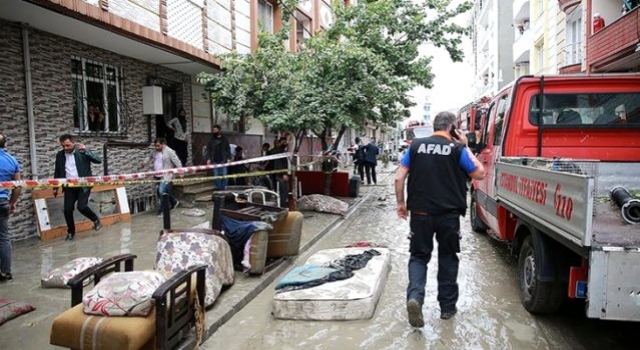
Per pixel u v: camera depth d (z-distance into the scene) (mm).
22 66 7695
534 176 4238
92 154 7707
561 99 5891
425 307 4934
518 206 4801
